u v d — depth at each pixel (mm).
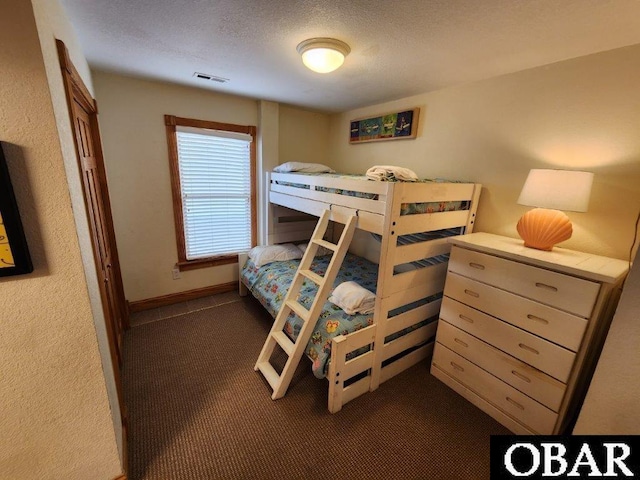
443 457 1546
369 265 3119
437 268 2111
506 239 1979
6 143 859
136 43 1739
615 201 1628
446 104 2418
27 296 985
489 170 2180
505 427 1743
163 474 1403
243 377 2090
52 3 1094
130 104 2547
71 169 1094
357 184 1843
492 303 1745
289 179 2693
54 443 1156
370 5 1249
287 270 2840
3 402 1028
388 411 1831
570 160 1779
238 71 2193
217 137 3043
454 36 1505
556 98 1798
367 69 2025
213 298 3305
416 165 2736
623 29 1354
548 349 1522
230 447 1551
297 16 1369
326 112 3639
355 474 1442
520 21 1334
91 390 1182
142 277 2938
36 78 875
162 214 2912
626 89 1540
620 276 1344
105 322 1541
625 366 1144
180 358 2277
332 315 1943
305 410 1812
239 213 3377
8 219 879
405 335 2092
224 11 1347
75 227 1019
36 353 1043
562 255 1619
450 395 1986
